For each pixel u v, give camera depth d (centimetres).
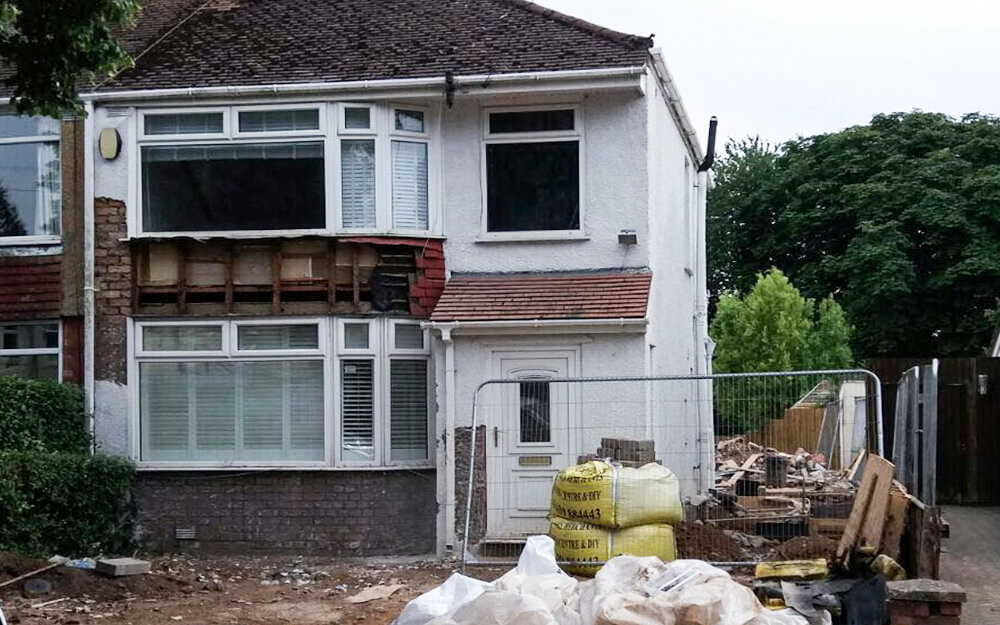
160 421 1606
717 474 1886
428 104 1598
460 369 1524
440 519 1521
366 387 1572
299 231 1572
